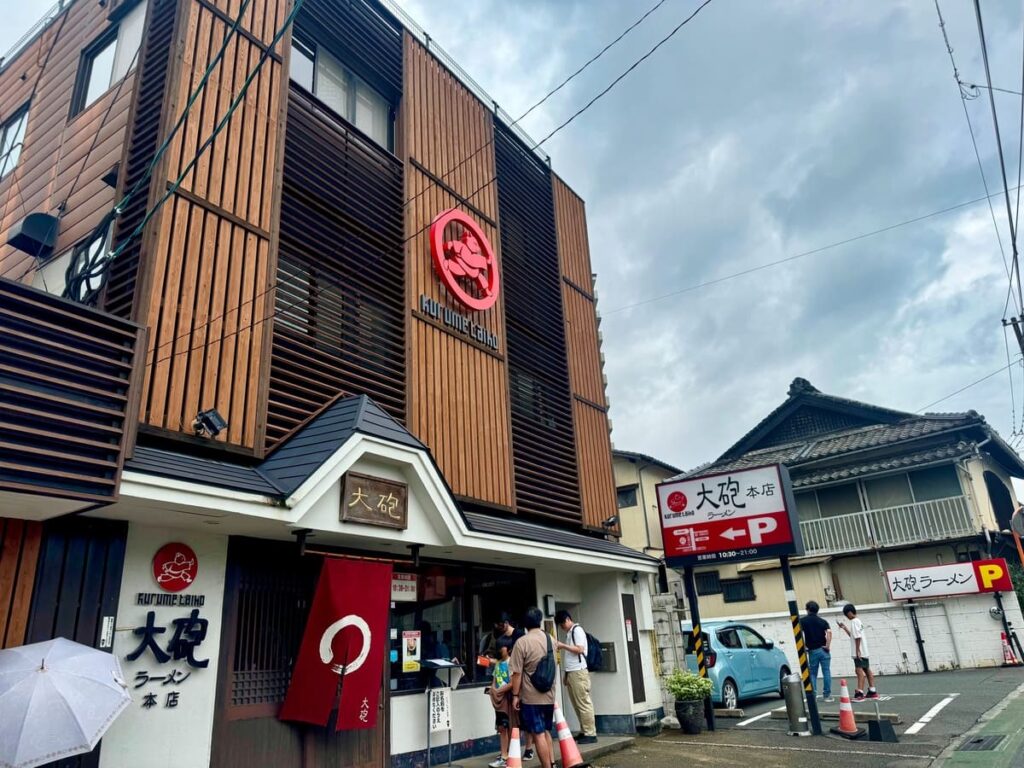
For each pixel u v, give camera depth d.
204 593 5.97
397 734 7.49
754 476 10.23
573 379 12.73
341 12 9.95
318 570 6.95
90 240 6.32
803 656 9.47
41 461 4.38
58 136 8.76
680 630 12.12
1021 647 15.66
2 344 4.45
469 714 8.53
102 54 8.84
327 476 6.04
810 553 20.67
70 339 4.78
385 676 7.29
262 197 7.51
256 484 5.73
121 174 7.00
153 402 5.95
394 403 8.67
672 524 10.70
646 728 10.14
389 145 10.52
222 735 5.80
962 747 7.66
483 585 9.27
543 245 13.16
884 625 17.16
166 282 6.34
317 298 8.10
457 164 11.20
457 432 9.52
